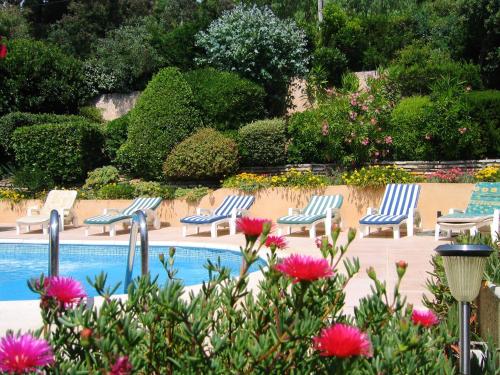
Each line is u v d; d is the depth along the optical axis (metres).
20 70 19.12
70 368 1.58
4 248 11.68
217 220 11.83
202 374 1.67
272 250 2.12
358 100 13.93
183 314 1.65
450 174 12.70
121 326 1.65
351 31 20.58
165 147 15.59
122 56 20.73
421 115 13.88
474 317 3.62
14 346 1.27
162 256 2.10
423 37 21.03
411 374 1.69
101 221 12.27
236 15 18.59
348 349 1.42
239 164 15.24
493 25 17.66
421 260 7.62
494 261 3.67
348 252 8.62
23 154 16.44
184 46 20.05
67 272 9.27
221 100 16.02
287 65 18.27
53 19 28.12
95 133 17.03
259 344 1.65
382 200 11.66
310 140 14.75
